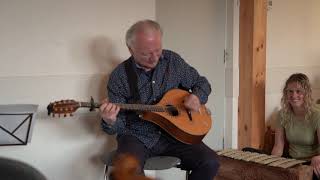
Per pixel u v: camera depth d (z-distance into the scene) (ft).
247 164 8.45
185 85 7.79
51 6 7.91
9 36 7.64
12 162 3.36
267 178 8.14
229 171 8.74
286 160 8.42
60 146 8.11
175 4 11.35
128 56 8.66
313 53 12.15
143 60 7.17
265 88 10.98
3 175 3.31
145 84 7.39
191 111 7.36
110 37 8.45
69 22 8.08
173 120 7.09
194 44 11.27
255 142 10.34
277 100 11.70
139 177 2.27
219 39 10.90
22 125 6.93
